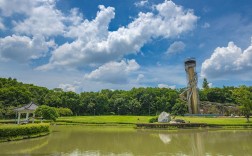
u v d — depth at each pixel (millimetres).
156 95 122188
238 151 23750
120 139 34344
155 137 36812
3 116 77375
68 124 70500
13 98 88750
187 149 25312
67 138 35219
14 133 32406
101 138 35500
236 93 65750
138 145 28391
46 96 110125
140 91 123375
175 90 126938
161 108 116375
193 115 77812
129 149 25547
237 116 77438
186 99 84312
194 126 53219
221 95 113438
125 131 47781
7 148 25453
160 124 53062
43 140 32531
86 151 24188
